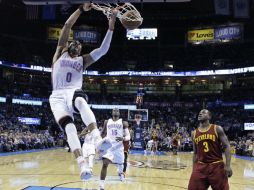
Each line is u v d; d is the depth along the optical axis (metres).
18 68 37.81
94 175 10.21
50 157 16.73
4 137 19.58
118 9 3.43
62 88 3.33
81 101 3.16
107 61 43.25
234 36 39.47
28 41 41.06
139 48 44.44
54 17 35.41
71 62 3.37
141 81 43.19
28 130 26.59
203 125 4.97
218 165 4.76
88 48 44.88
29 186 7.78
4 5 38.47
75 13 3.51
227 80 40.91
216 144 4.80
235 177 11.29
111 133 8.00
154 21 43.72
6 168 11.38
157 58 43.34
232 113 36.47
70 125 3.14
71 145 3.06
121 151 8.13
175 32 45.34
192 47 43.16
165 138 28.45
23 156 16.80
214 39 40.72
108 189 7.79
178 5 40.16
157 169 12.72
